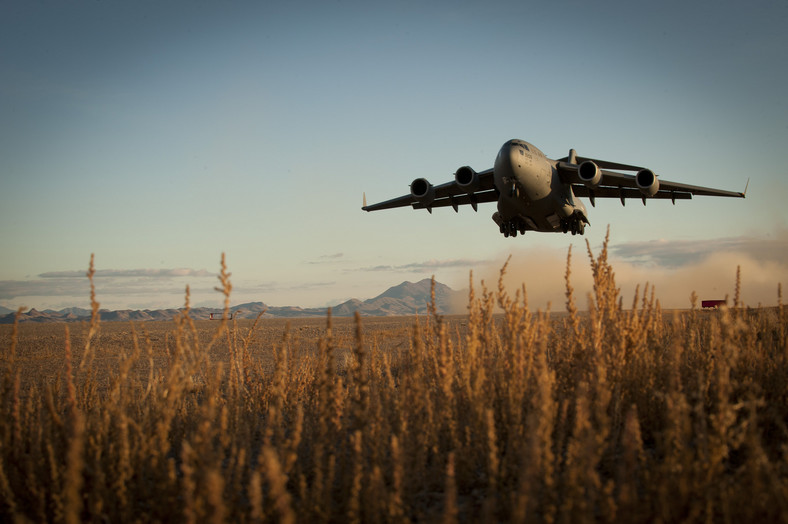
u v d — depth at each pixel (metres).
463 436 4.71
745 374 5.38
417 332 5.48
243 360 8.02
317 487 3.66
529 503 3.09
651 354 5.59
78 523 3.18
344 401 5.91
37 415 5.37
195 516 3.11
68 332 4.57
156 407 5.23
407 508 3.70
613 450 4.23
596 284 5.66
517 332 5.31
